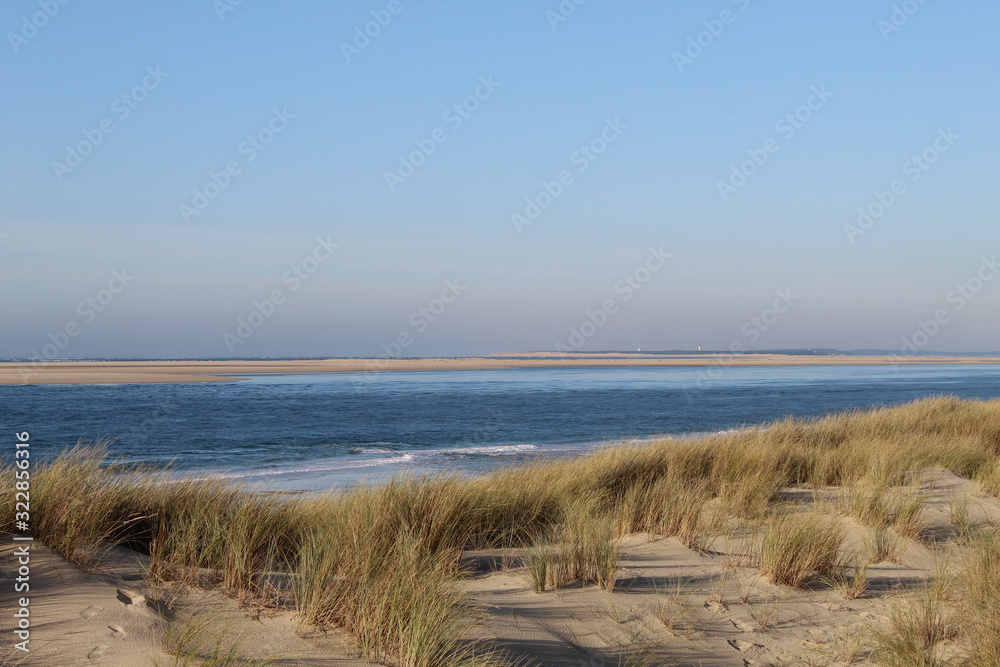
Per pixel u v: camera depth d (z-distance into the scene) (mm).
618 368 131875
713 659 4633
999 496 10016
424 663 3836
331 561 4945
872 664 4590
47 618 3980
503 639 4504
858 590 5965
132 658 3643
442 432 26125
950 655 4656
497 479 9172
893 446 12781
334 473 16281
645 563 6555
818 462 11828
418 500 7316
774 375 96875
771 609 5578
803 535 6570
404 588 4426
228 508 6805
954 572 6184
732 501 8938
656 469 11383
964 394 50844
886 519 8250
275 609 4559
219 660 3689
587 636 4836
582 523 6840
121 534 6078
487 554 6793
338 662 3871
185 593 4719
